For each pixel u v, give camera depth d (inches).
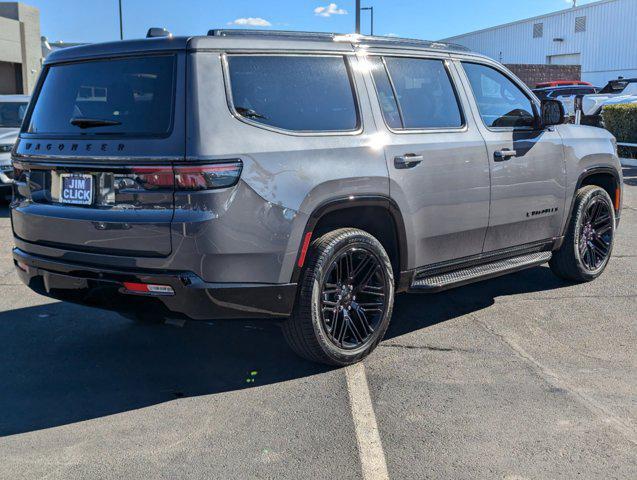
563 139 224.5
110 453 128.6
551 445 130.2
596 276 245.1
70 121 158.9
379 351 180.1
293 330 160.2
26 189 165.3
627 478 119.0
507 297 228.2
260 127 150.1
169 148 141.3
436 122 187.3
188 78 144.6
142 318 162.6
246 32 159.3
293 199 150.6
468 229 193.9
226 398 152.7
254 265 146.9
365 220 175.0
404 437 133.6
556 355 176.1
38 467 123.5
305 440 133.0
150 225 141.8
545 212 219.3
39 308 219.6
